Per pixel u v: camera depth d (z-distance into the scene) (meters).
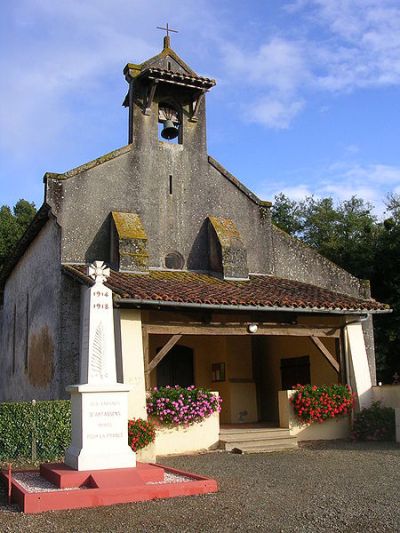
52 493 7.02
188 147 17.28
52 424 10.91
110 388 8.45
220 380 17.84
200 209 17.03
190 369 18.05
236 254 16.27
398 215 25.20
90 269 9.10
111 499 7.21
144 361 12.77
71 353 14.11
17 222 34.00
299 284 16.53
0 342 23.36
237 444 12.97
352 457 11.24
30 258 18.47
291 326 14.43
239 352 17.86
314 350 16.22
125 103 17.73
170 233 16.50
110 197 15.94
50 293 15.53
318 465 10.38
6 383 21.33
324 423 14.17
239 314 14.45
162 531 5.95
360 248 23.41
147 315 13.27
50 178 15.33
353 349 14.88
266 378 17.94
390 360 21.73
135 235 15.23
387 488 8.04
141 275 14.88
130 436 11.48
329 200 33.78
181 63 17.47
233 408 17.23
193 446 12.77
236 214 17.50
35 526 6.21
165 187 16.72
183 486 7.71
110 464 8.16
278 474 9.48
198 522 6.28
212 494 7.73
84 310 9.16
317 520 6.34
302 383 16.56
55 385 14.20
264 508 6.90
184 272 16.25
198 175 17.23
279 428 14.08
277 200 35.28
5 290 23.02
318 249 30.77
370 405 14.55
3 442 10.85
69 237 15.20
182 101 17.50
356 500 7.29
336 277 17.97
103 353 8.75
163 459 11.77
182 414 12.58
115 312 12.87
